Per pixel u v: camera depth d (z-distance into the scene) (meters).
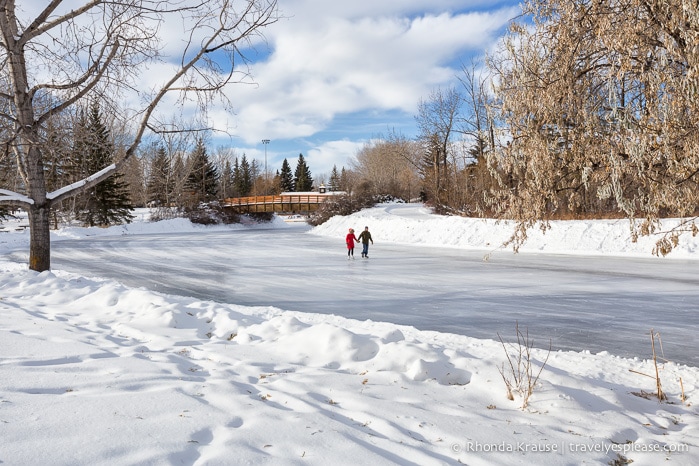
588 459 3.07
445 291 12.56
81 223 48.97
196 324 6.81
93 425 2.92
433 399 4.02
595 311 9.98
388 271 16.66
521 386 4.40
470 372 4.79
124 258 21.81
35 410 3.10
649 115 3.98
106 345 5.35
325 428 3.11
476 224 26.67
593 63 4.58
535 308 10.34
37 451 2.51
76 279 10.58
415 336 7.39
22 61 11.20
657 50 3.99
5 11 10.51
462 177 38.53
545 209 4.79
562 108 4.55
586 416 3.85
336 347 5.30
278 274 16.20
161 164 59.97
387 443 2.99
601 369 5.81
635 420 3.96
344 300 11.48
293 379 4.29
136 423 3.00
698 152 3.79
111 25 10.34
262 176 119.06
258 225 58.62
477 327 8.79
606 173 4.40
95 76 10.95
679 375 5.68
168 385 3.89
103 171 12.25
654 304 10.56
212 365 4.77
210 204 57.16
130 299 8.08
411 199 68.62
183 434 2.88
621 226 21.00
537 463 2.91
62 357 4.59
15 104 11.38
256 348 5.54
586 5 4.36
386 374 4.60
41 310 7.56
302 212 77.44
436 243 26.81
